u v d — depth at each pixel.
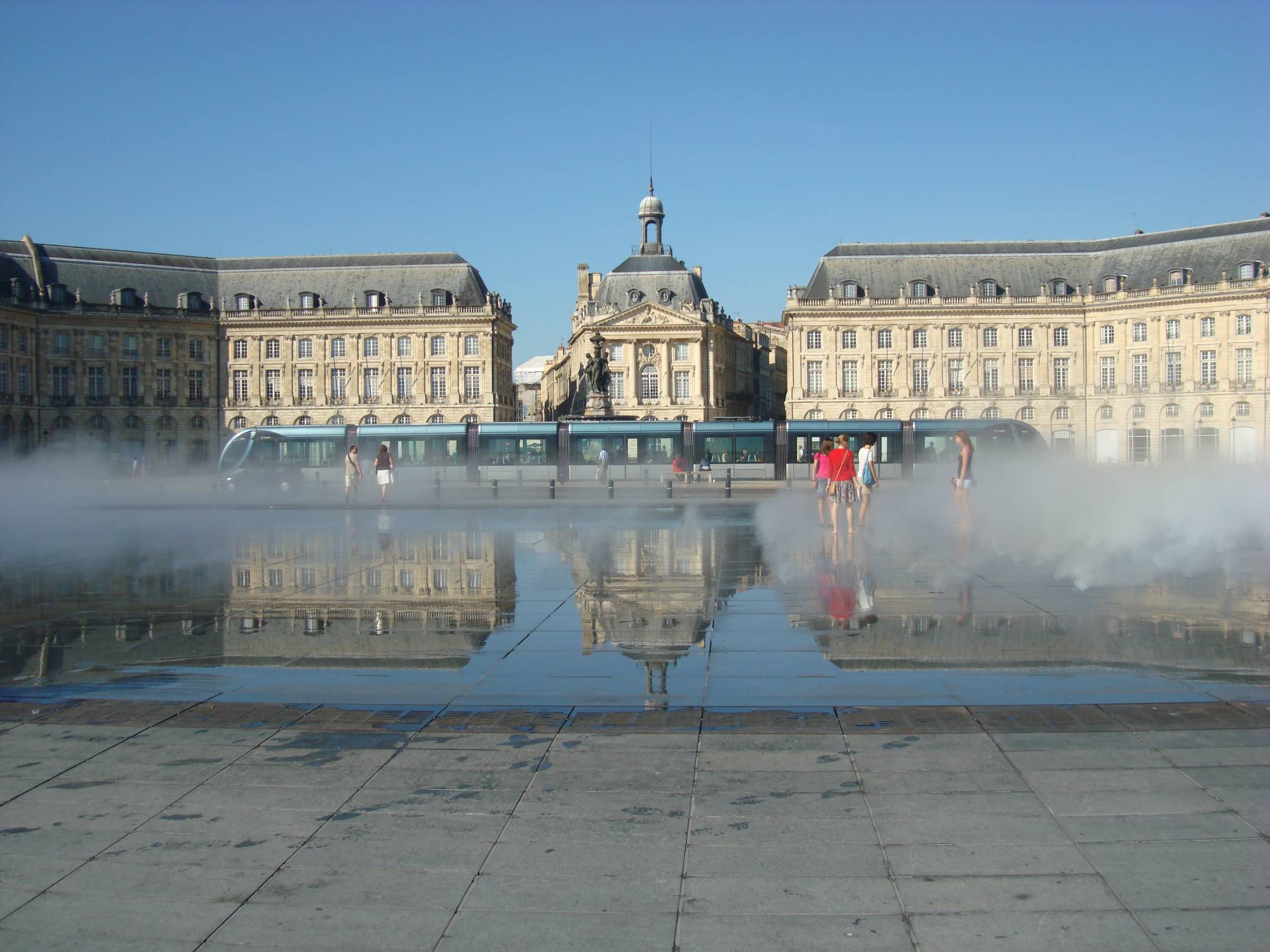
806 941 5.58
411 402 100.56
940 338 100.81
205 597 16.41
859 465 26.44
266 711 9.66
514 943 5.61
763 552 21.44
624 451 59.59
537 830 6.93
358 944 5.63
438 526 29.27
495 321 100.38
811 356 101.69
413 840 6.81
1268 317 90.88
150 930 5.79
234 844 6.79
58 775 8.02
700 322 107.69
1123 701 9.59
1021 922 5.73
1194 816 6.98
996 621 13.42
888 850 6.57
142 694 10.38
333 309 100.50
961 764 7.97
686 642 12.46
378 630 13.58
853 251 104.50
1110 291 98.25
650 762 8.12
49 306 95.19
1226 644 11.99
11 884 6.30
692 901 6.00
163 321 98.44
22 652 12.43
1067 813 7.05
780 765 8.02
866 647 12.01
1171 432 95.31
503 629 13.48
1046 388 100.44
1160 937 5.57
